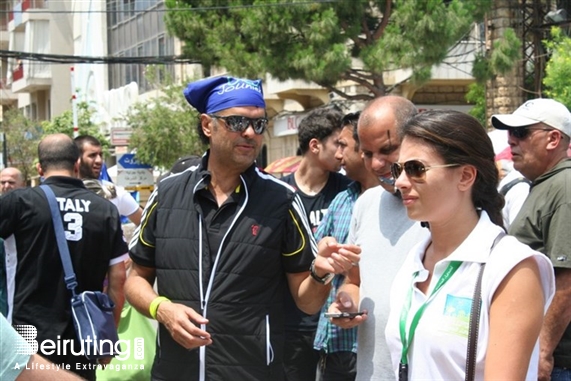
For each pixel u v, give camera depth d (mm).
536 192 4398
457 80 22641
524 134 4520
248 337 3957
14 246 4957
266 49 16344
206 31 17156
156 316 3936
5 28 54094
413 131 2818
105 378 5613
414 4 15453
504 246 2711
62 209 4988
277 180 4180
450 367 2709
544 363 4070
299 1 15992
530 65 19250
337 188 5977
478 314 2668
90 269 5059
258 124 4020
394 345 2932
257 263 3986
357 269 3998
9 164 38875
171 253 4035
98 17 39531
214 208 4059
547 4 19047
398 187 2859
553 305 4086
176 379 3998
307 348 5305
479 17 16453
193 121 27625
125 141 23250
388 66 16188
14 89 49625
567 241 4129
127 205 7531
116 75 39000
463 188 2812
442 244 2887
